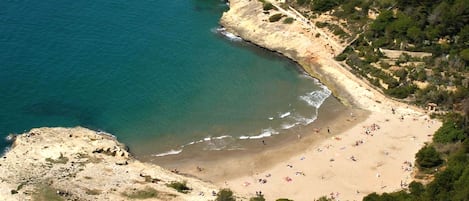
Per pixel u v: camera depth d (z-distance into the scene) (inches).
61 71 6560.0
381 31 6899.6
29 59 6658.5
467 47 6579.7
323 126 5969.5
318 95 6456.7
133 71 6683.1
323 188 5123.0
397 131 5812.0
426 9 6948.8
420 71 6417.3
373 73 6560.0
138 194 4798.2
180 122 6048.2
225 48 7199.8
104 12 7568.9
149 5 7824.8
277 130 5935.0
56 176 4977.9
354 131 5846.5
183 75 6707.7
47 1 7623.0
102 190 4817.9
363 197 4938.5
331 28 7155.5
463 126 5575.8
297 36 7165.4
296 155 5565.9
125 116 6087.6
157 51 7032.5
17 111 6023.6
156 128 5964.6
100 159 5315.0
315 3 7367.1
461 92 6107.3
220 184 5206.7
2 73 6437.0
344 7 7253.9
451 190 4552.2
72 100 6230.3
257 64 6968.5
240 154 5615.2
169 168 5428.2
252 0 7731.3
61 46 6899.6
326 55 6914.4
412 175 5196.9
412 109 6151.6
